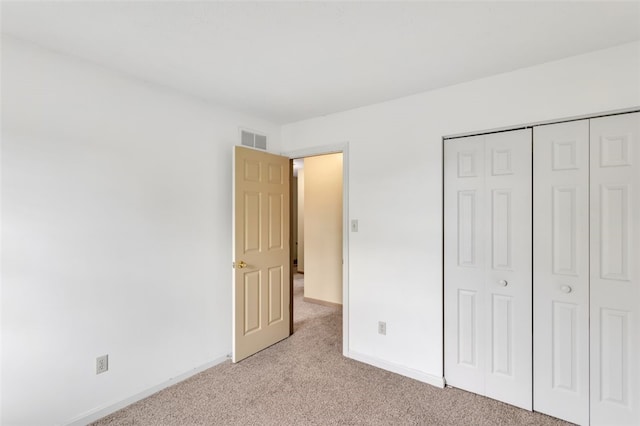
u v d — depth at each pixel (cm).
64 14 149
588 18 153
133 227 219
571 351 197
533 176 208
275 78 223
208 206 269
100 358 202
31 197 175
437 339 240
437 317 240
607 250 186
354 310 285
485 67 206
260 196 298
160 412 206
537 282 208
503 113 214
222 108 280
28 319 174
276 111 295
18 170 171
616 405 184
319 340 328
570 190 197
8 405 168
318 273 472
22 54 172
